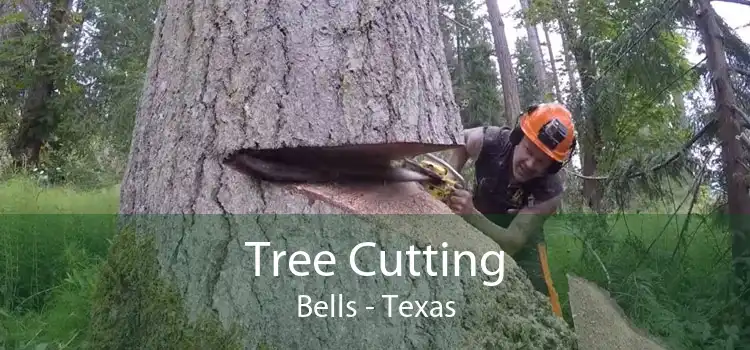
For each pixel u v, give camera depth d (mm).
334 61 1696
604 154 5676
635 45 5043
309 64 1690
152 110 1905
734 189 3910
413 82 1766
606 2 6641
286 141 1643
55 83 9125
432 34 1929
